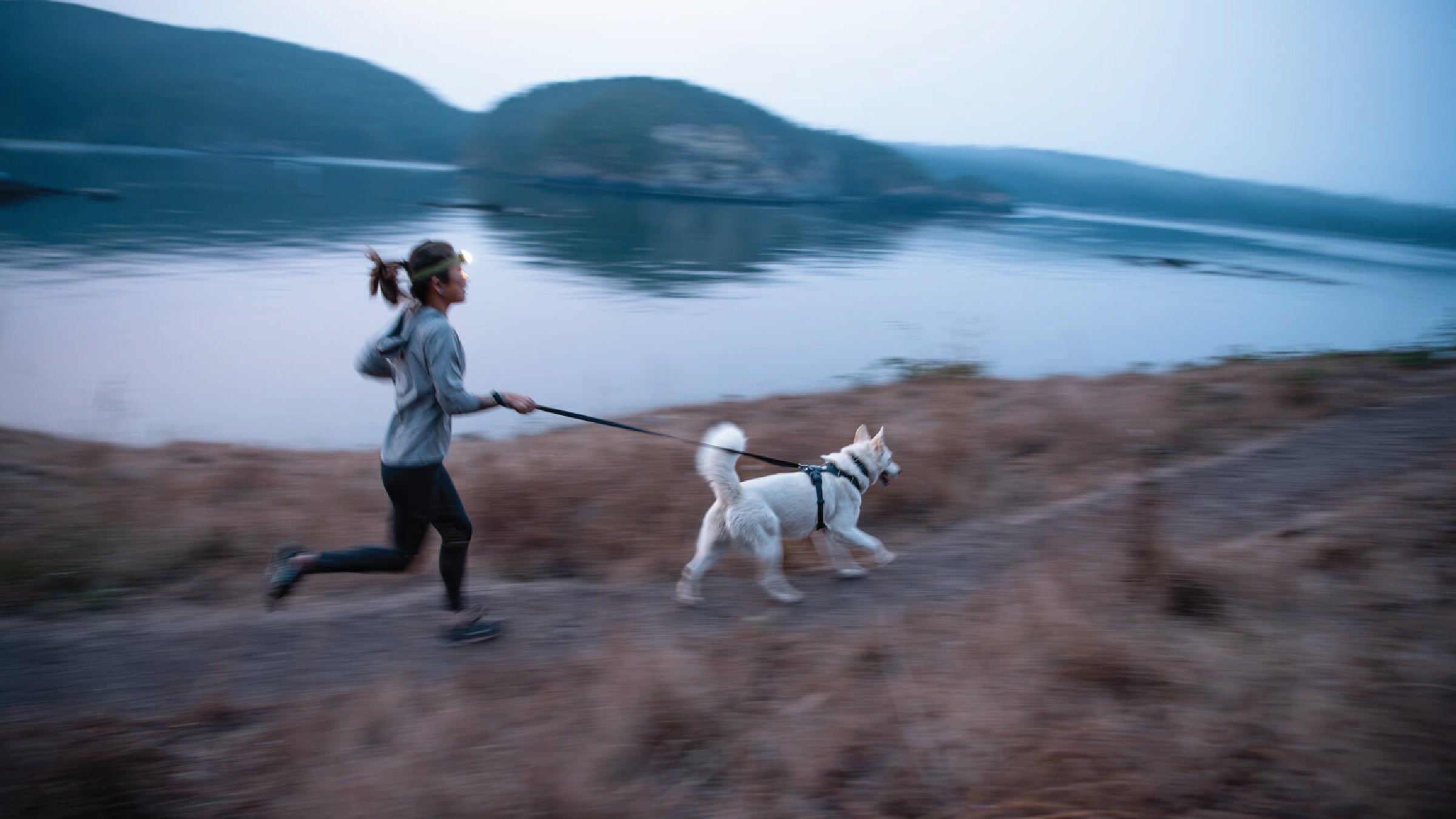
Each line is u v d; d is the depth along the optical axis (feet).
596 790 8.82
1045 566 14.46
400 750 9.66
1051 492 20.98
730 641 12.80
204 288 86.63
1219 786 8.32
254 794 8.84
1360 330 94.84
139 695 11.16
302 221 178.60
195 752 9.70
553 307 86.22
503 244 158.61
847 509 15.76
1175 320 99.86
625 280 116.06
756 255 167.73
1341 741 8.68
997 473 22.21
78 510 18.51
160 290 82.58
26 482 21.39
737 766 9.33
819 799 8.75
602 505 19.93
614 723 9.91
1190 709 9.63
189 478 23.57
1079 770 8.71
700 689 10.75
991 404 30.78
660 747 9.68
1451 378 29.01
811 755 9.39
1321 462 19.93
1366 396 27.25
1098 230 404.77
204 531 17.51
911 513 19.85
